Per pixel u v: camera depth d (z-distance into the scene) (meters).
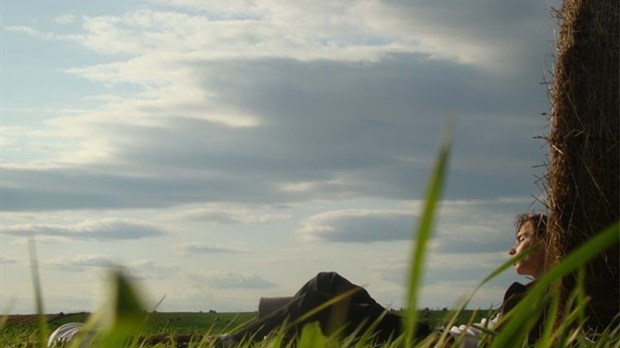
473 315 1.33
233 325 4.75
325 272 4.95
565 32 5.29
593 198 4.95
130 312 0.28
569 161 5.06
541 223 5.11
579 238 4.95
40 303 0.71
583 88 5.13
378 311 4.71
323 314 4.68
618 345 2.12
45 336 0.71
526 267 5.10
